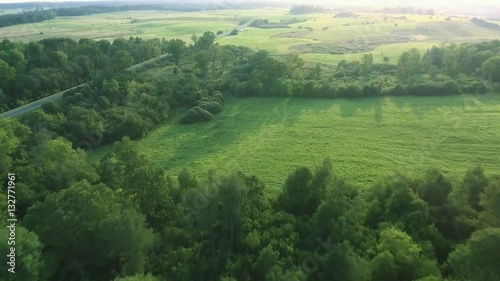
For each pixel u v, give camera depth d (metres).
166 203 52.00
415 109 101.19
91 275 39.88
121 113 95.94
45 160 57.34
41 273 35.06
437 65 131.38
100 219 41.00
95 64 137.62
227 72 138.75
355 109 104.38
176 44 151.75
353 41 191.75
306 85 115.19
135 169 53.00
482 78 113.56
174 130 96.00
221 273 40.91
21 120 88.06
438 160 75.38
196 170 75.50
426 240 43.72
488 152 77.50
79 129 85.19
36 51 136.00
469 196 49.69
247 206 50.19
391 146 82.56
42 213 39.84
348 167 74.25
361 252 43.31
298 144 85.69
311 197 52.88
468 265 36.69
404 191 50.09
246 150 83.69
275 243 43.78
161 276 40.25
